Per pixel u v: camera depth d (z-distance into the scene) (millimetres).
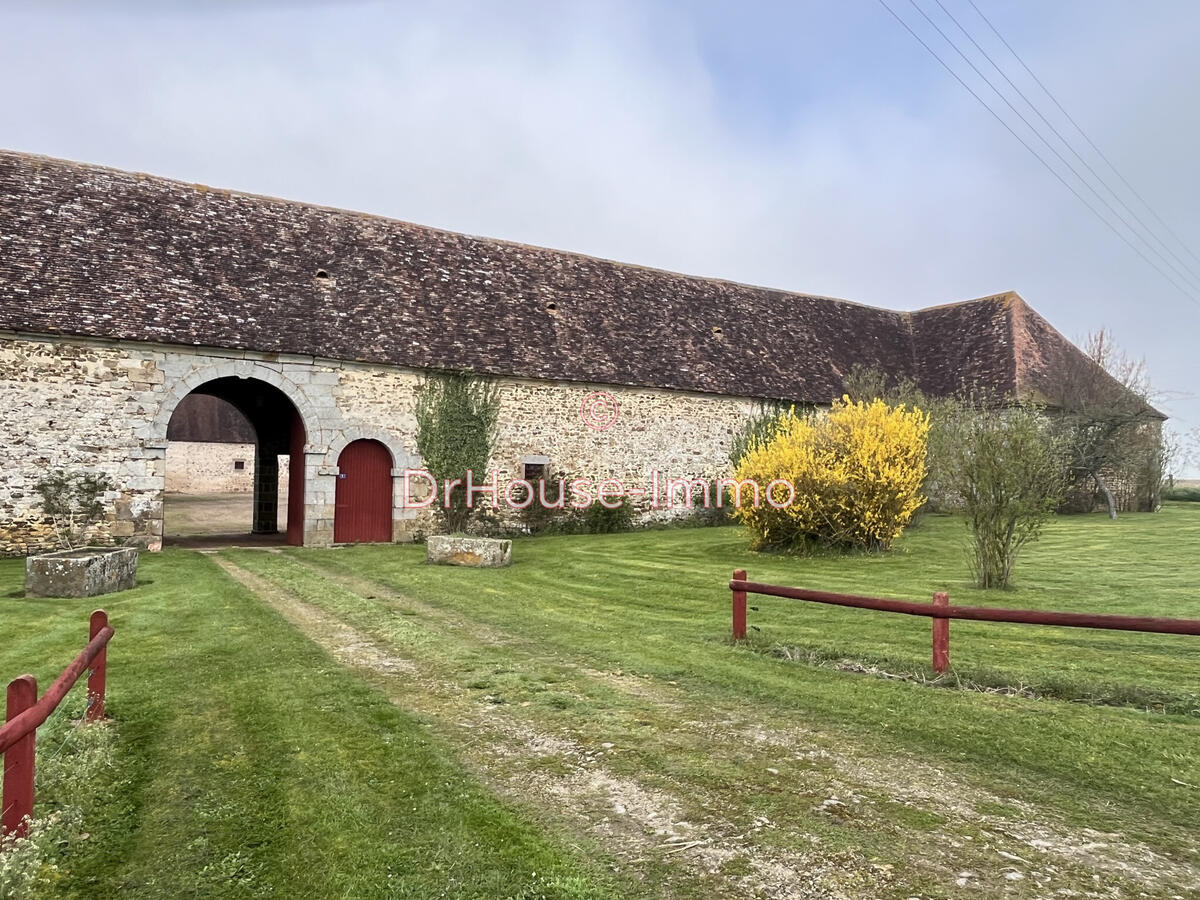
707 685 5355
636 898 2738
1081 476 19016
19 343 11961
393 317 15344
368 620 7516
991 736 4312
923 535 14156
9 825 2916
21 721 2719
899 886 2822
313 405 14102
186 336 12898
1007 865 2971
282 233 15547
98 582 8711
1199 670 5457
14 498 11938
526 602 8570
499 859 3000
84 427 12375
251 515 24500
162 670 5625
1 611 7750
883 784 3725
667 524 18000
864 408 12820
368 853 3035
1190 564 10148
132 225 13914
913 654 6016
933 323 24953
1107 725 4430
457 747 4195
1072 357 20953
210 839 3148
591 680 5492
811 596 6066
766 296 22797
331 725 4492
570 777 3816
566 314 17906
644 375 17672
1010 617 5102
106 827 3252
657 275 20969
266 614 7703
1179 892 2779
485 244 18406
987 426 9188
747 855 3055
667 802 3537
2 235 12586
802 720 4633
